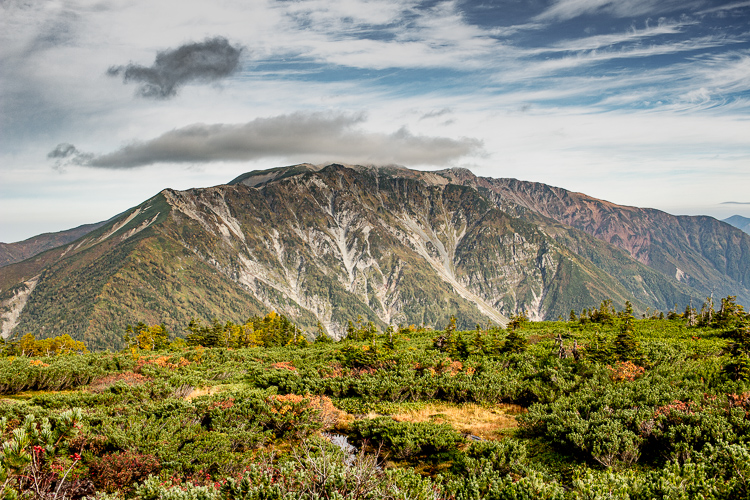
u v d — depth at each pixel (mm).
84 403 20391
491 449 15055
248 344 79938
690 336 40344
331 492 9156
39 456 8828
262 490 9664
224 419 18422
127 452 13641
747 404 15672
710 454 12703
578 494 10547
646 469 13984
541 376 24875
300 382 26250
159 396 23328
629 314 52062
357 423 19219
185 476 13695
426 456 16438
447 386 23953
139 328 83750
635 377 23172
